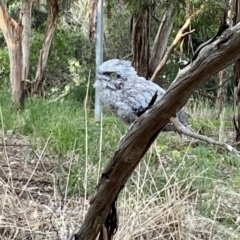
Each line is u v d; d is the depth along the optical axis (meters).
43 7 14.09
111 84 4.00
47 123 6.54
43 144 5.37
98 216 1.89
